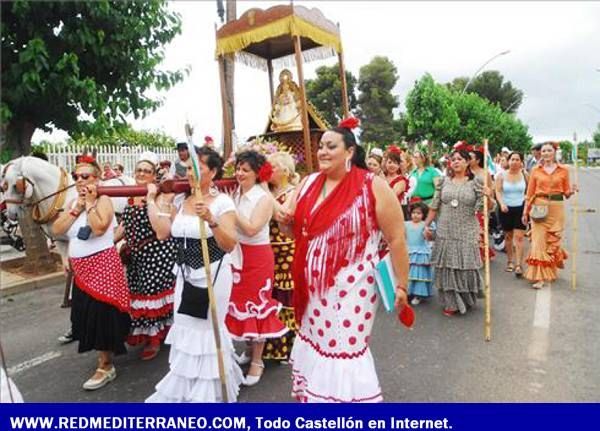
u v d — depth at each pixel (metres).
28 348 4.76
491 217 8.74
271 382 3.83
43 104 7.33
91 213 3.68
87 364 4.34
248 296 3.72
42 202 5.97
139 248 4.21
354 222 2.50
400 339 4.72
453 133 29.33
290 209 2.85
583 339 4.56
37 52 6.35
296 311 2.75
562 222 6.37
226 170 4.76
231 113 9.52
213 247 3.25
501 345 4.48
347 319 2.54
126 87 7.97
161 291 4.28
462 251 5.27
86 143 12.52
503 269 7.46
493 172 7.45
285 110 6.26
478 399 3.50
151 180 4.25
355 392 2.53
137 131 18.00
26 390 3.83
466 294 5.40
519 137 48.47
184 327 3.29
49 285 7.25
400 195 6.27
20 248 9.30
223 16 10.42
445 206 5.40
